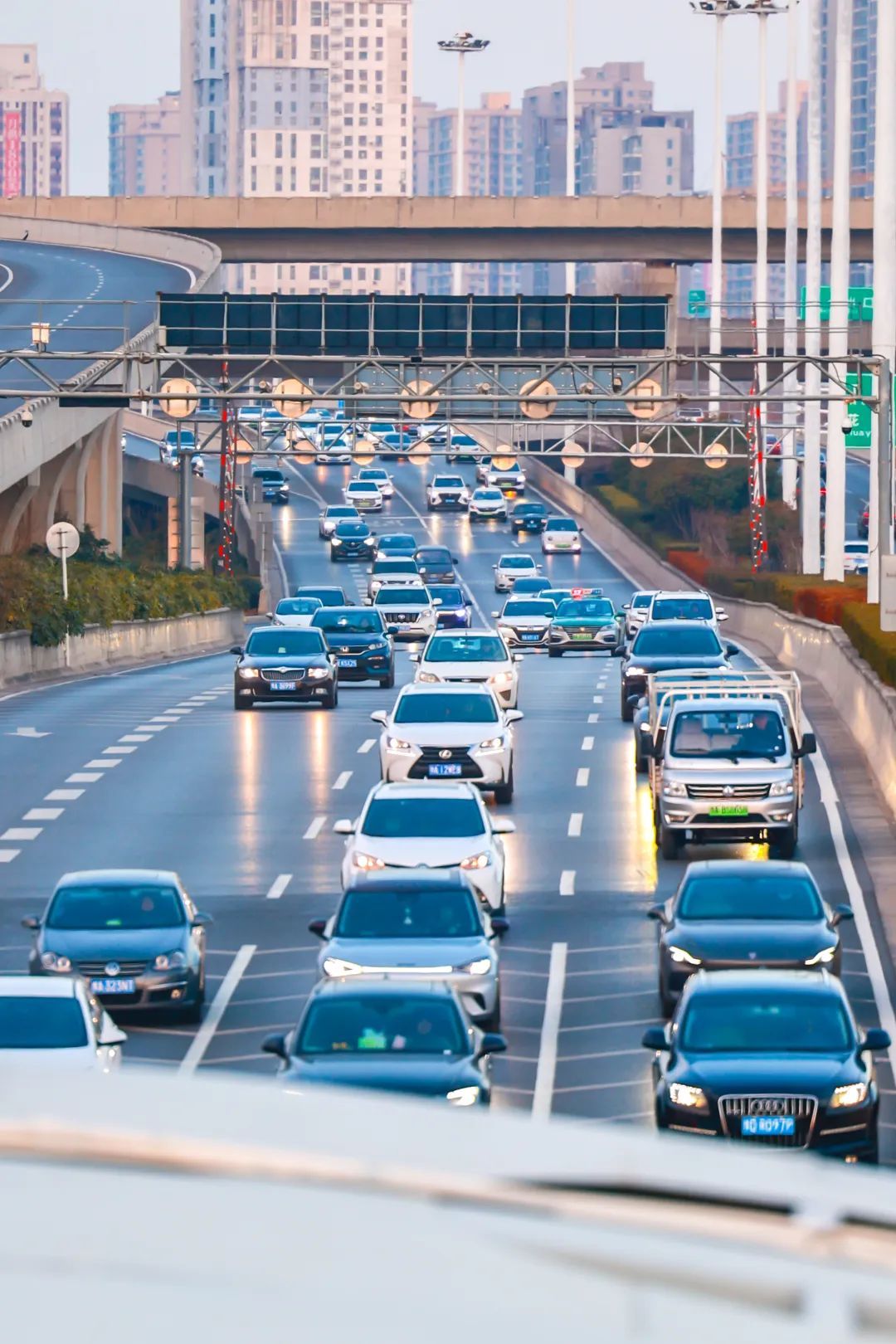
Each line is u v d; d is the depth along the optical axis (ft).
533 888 302.86
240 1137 14.10
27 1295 11.82
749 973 191.62
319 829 345.31
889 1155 185.47
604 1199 13.60
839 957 227.81
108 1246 12.31
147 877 244.22
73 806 366.84
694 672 360.69
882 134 538.88
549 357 627.46
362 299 613.11
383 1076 167.94
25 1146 13.62
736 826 314.76
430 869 247.29
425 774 362.53
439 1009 179.83
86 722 480.23
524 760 415.64
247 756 423.23
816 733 441.68
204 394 559.38
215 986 250.16
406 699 375.25
